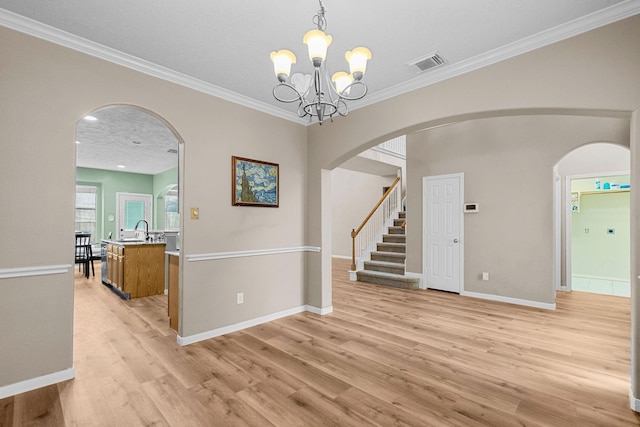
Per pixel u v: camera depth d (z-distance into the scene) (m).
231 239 3.38
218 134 3.29
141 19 2.15
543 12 2.08
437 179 5.41
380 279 5.84
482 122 4.93
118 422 1.86
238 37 2.38
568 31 2.21
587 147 5.23
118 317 3.85
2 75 2.12
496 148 4.78
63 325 2.34
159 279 5.07
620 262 6.92
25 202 2.20
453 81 2.81
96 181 8.37
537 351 2.85
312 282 4.13
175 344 3.01
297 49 2.54
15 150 2.17
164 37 2.37
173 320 3.41
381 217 7.30
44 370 2.25
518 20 2.16
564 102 2.25
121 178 8.74
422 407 2.00
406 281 5.47
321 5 1.85
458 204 5.15
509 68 2.50
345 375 2.41
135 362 2.62
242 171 3.48
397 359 2.69
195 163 3.11
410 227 5.71
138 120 4.36
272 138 3.82
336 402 2.06
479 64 2.64
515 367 2.54
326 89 3.29
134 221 8.97
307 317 3.88
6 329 2.12
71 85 2.40
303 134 4.20
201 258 3.12
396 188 7.73
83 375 2.40
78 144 5.61
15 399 2.08
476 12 2.08
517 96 2.46
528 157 4.50
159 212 9.23
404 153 7.88
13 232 2.16
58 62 2.34
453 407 2.00
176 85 2.98
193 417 1.90
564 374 2.43
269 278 3.76
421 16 2.12
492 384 2.29
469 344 3.02
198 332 3.10
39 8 2.04
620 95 2.05
